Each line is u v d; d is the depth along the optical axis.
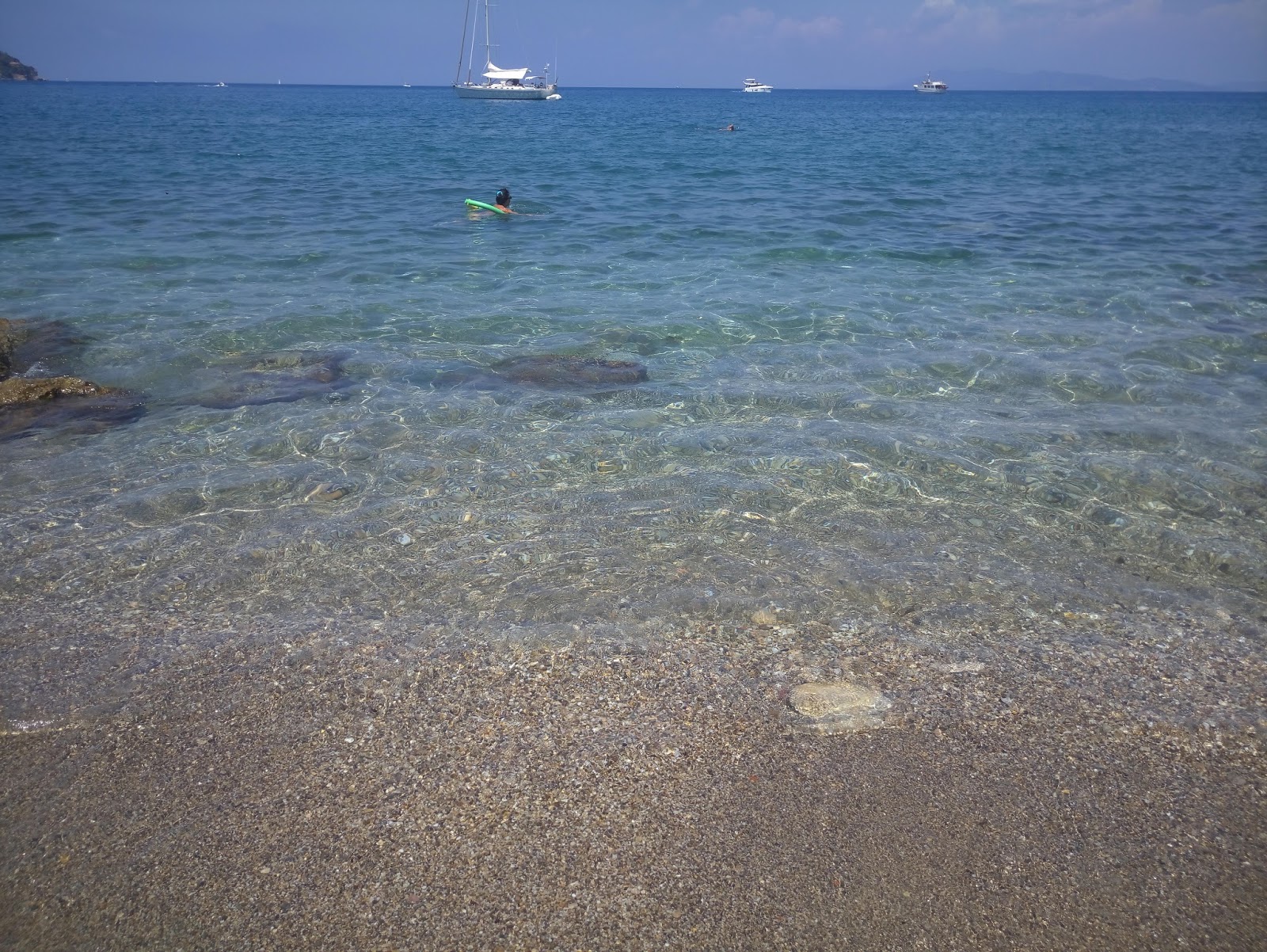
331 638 4.75
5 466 6.70
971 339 9.96
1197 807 3.64
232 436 7.32
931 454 7.05
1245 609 5.12
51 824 3.50
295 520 6.00
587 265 14.06
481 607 5.06
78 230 16.14
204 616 4.95
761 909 3.14
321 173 26.31
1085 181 26.23
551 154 34.97
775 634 4.83
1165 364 9.17
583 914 3.12
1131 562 5.62
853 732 4.04
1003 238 16.59
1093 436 7.41
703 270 13.70
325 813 3.55
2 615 4.92
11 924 3.08
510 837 3.43
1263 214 19.53
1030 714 4.19
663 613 5.01
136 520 5.98
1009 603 5.16
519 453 7.07
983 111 101.06
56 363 9.00
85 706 4.19
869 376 8.80
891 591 5.26
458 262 14.11
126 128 46.44
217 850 3.38
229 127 50.34
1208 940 3.06
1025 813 3.59
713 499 6.34
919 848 3.40
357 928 3.07
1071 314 11.02
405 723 4.08
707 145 41.16
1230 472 6.78
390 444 7.21
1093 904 3.18
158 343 9.67
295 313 10.91
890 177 27.06
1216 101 173.50
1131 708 4.24
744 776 3.76
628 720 4.11
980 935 3.06
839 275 13.38
